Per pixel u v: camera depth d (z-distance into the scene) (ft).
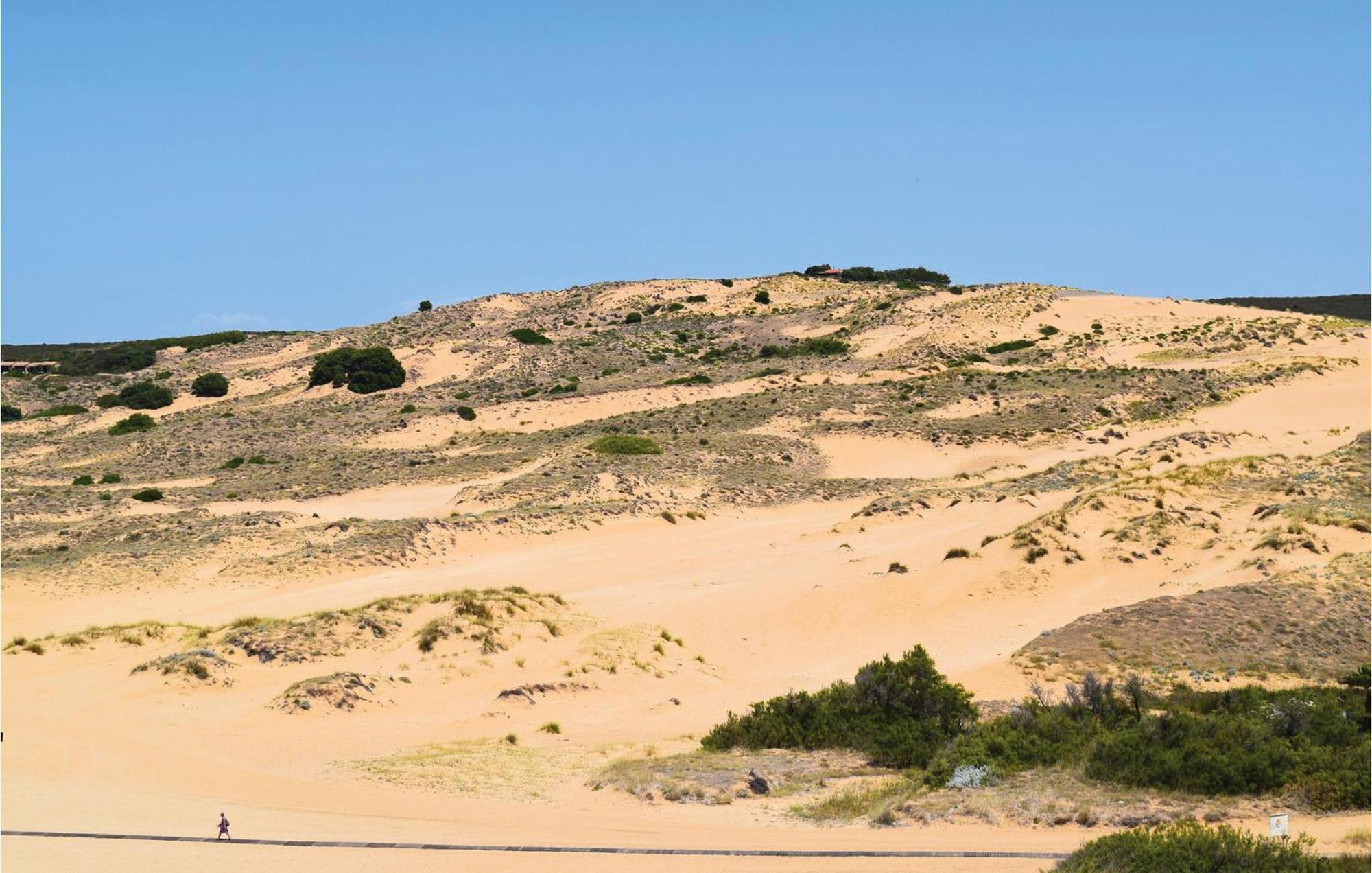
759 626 189.37
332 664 168.86
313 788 111.96
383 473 377.09
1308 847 82.74
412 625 181.78
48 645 183.73
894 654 171.53
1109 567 192.95
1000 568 196.95
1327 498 211.41
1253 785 100.63
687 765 116.37
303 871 79.66
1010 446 357.61
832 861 81.82
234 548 253.85
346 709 148.87
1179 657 147.23
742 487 316.60
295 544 258.37
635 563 236.84
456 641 172.65
